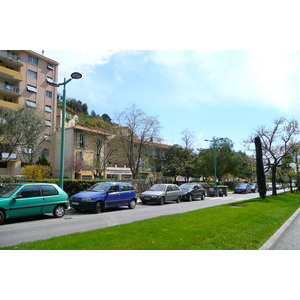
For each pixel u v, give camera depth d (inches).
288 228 346.9
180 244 219.0
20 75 1457.9
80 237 235.0
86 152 1448.1
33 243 224.7
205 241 233.9
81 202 494.9
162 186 756.6
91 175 1507.1
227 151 1802.4
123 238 228.4
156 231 256.2
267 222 359.3
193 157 1919.3
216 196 1167.6
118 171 1647.4
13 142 1002.7
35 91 1544.0
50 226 350.3
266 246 236.2
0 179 591.2
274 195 978.7
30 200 385.7
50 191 421.1
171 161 1761.8
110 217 446.6
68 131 1459.2
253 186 1594.5
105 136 1413.6
